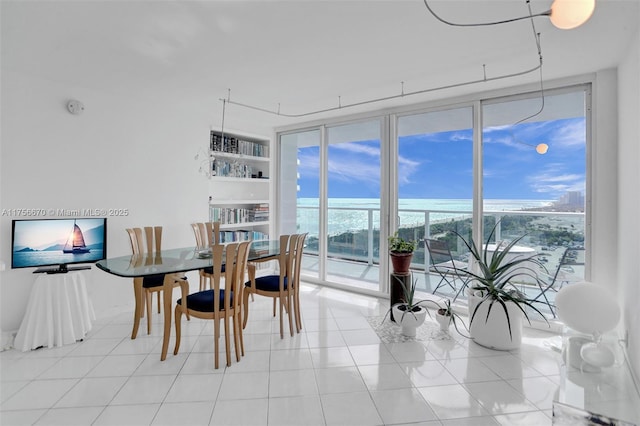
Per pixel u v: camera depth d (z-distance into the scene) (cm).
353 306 395
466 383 226
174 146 414
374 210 448
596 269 291
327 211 492
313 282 501
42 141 312
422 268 432
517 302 275
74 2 194
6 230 292
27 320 275
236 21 216
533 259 337
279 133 545
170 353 270
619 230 269
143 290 313
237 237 489
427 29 226
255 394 213
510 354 269
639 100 214
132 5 198
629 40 235
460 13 207
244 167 507
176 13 206
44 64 281
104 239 337
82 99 337
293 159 536
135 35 234
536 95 328
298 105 407
